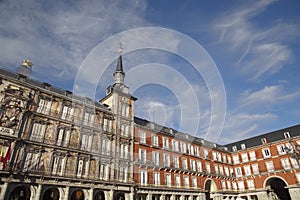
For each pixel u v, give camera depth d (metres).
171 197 33.41
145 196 30.41
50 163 22.97
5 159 20.05
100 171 26.50
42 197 21.05
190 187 37.16
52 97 25.92
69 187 22.94
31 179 20.75
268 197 44.25
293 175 41.31
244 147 51.69
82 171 25.09
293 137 43.72
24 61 26.06
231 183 48.28
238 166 50.72
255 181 46.69
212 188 43.50
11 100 22.41
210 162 44.94
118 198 27.36
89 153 26.17
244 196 47.59
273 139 47.97
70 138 25.50
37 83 26.45
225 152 51.31
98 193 26.20
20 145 21.66
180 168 36.53
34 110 23.91
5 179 19.22
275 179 46.38
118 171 27.83
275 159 45.00
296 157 31.92
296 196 39.84
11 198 20.08
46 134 23.97
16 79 23.42
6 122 21.30
